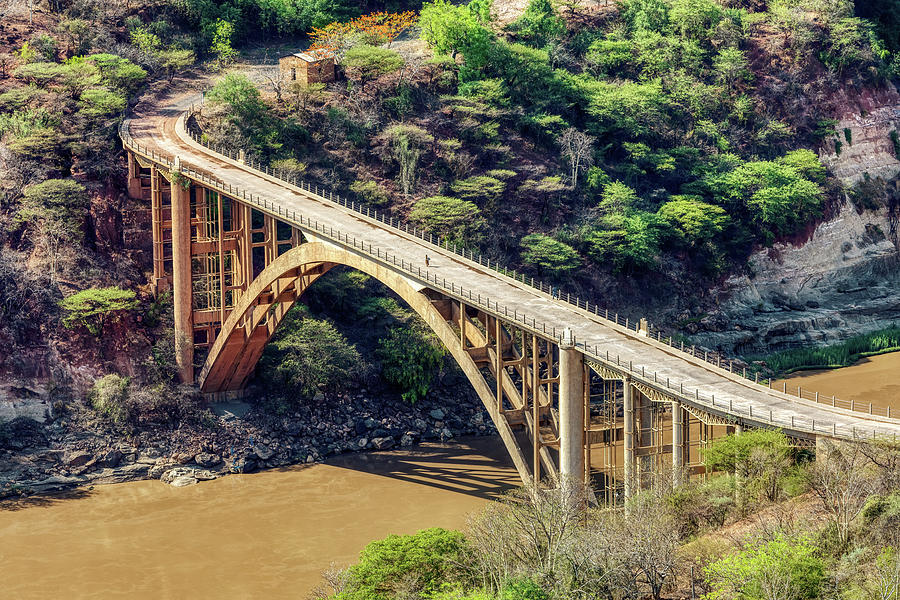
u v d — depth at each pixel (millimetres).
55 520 108875
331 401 131750
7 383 126062
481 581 73000
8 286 132000
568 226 156625
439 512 107625
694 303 159000
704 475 79750
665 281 158000
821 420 77062
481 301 93750
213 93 155500
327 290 144250
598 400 127250
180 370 129000
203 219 127688
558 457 92188
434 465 121250
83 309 130000
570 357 85750
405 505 109750
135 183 141625
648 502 75750
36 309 131125
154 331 133375
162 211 136625
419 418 132250
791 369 147125
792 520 70438
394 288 100938
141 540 103625
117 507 111812
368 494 113188
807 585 62562
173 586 94375
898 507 67000
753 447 75312
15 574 97312
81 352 129500
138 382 128875
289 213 112938
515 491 89938
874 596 60938
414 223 150125
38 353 128250
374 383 135375
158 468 120312
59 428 123875
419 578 74312
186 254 125375
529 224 155625
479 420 133375
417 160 156625
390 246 105562
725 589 63656
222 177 124125
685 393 80438
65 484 117125
